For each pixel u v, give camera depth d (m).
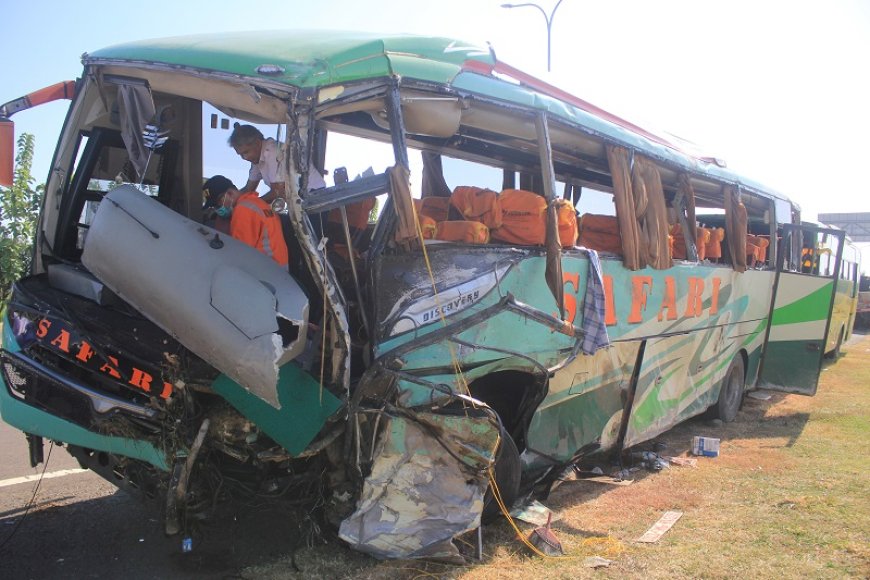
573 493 5.96
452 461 4.16
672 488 6.13
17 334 4.13
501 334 4.59
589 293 5.41
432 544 4.09
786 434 8.66
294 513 4.28
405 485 4.04
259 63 3.69
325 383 3.73
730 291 8.75
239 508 4.42
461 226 4.66
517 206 4.99
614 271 6.01
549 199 4.83
